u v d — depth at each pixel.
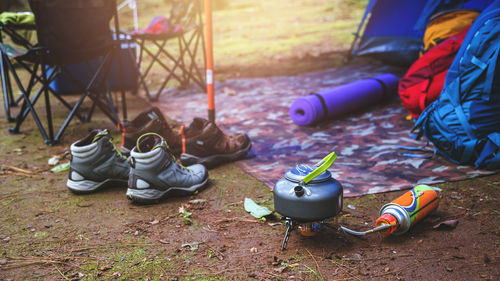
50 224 2.14
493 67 2.64
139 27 10.56
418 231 1.99
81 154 2.42
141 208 2.33
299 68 6.26
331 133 3.62
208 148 2.88
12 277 1.68
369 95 4.18
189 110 4.47
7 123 4.06
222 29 10.41
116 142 3.48
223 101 4.77
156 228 2.09
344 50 7.18
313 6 13.50
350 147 3.26
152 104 4.78
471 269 1.67
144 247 1.91
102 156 2.49
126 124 2.90
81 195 2.52
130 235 2.02
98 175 2.51
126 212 2.28
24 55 3.21
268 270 1.71
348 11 11.91
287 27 10.09
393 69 5.74
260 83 5.51
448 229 1.99
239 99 4.82
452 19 4.18
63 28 3.27
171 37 4.79
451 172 2.69
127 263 1.78
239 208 2.30
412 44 5.55
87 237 2.01
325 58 6.76
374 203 2.30
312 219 1.75
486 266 1.69
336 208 1.79
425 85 3.56
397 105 4.33
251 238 1.97
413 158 2.97
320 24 10.17
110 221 2.17
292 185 1.77
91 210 2.30
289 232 1.85
